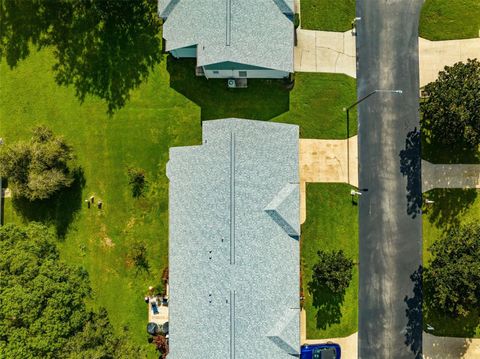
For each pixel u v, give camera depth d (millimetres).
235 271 33062
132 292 38375
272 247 34188
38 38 39094
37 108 38938
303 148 38844
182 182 35062
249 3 35000
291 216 34438
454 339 38406
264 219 33969
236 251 33062
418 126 38844
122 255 38562
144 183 38719
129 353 33000
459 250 33469
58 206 38719
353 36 39125
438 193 38781
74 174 38781
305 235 38531
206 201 34000
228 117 38938
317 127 38812
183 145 38844
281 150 34750
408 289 38469
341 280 35281
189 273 34438
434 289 36500
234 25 34719
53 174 36062
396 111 38844
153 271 38469
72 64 39031
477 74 33344
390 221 38688
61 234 38625
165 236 38594
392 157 38812
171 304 34906
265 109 38938
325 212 38688
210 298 33625
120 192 38750
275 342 33781
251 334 33219
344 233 38656
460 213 38719
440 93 33594
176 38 36312
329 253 36688
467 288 32594
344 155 38812
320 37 39125
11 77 39000
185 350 34219
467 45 39062
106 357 32500
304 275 38375
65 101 38938
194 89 39000
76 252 38625
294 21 38156
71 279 32031
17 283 30125
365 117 38844
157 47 39094
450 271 32938
